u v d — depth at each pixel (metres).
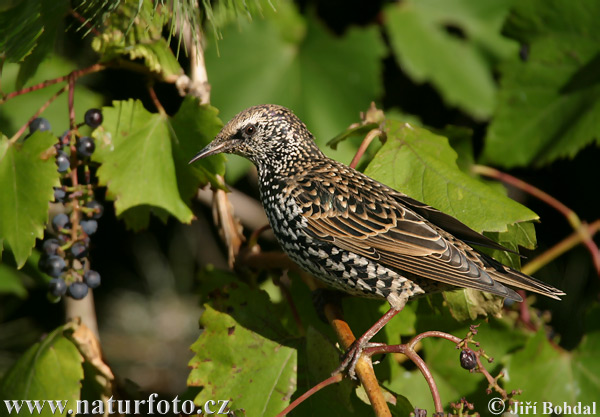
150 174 7.90
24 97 10.54
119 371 13.93
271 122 7.93
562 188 12.53
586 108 10.23
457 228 7.18
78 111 10.75
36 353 7.60
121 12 7.64
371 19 11.74
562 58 10.35
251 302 7.44
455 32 11.91
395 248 7.28
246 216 12.88
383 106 12.59
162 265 14.65
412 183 7.54
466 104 11.54
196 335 14.41
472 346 8.22
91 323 9.46
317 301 7.90
